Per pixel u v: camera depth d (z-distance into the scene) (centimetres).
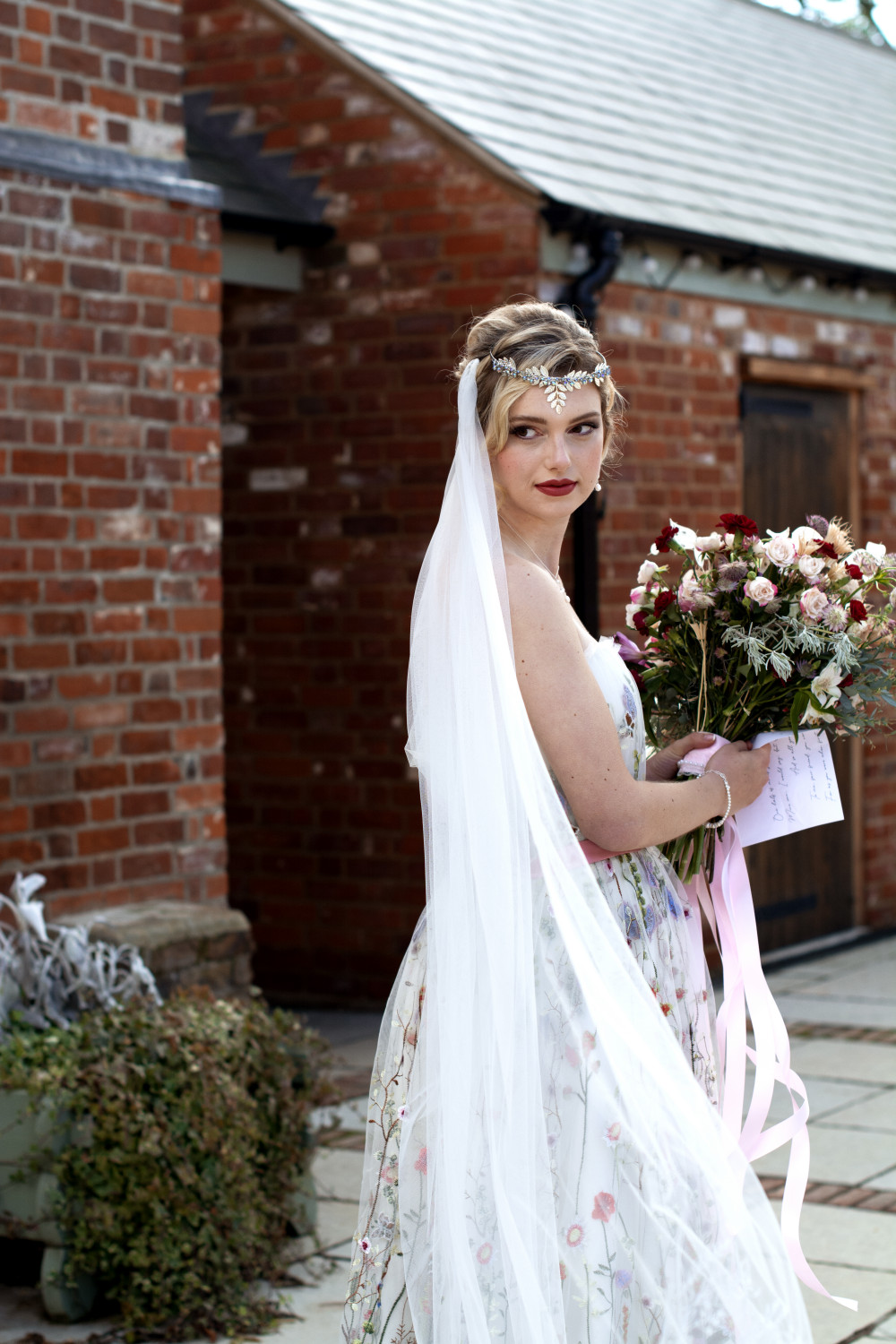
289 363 698
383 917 682
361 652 685
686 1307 230
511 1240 225
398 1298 243
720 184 784
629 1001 236
